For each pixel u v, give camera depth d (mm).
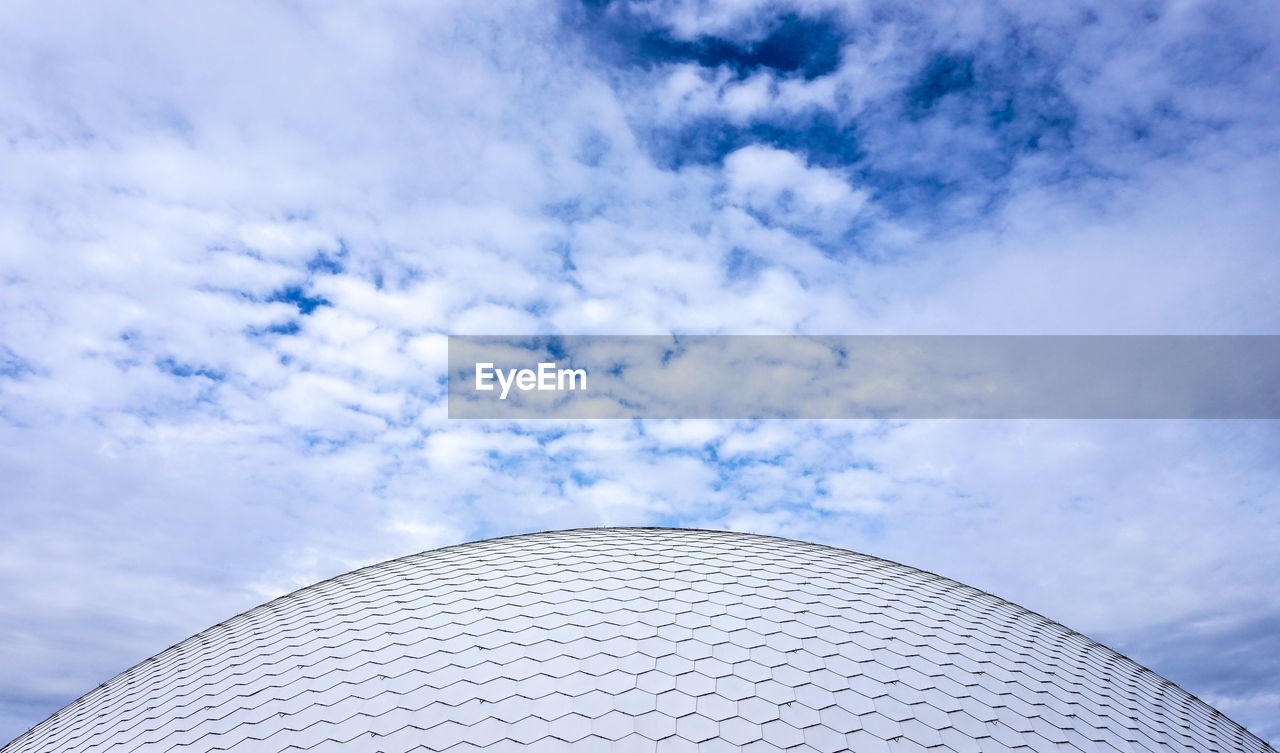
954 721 12234
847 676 12938
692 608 15031
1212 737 15883
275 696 13625
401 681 13047
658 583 16500
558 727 11203
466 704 12016
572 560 18719
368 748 11297
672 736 10938
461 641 14234
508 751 10766
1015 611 19922
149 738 13648
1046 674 15242
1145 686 17406
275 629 17578
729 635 13898
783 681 12484
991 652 15430
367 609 17078
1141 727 14359
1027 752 11961
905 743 11352
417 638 14703
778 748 10812
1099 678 16375
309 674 14148
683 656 13031
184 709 14312
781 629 14344
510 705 11852
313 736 11914
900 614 16281
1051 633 18828
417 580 18859
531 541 22141
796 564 18922
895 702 12398
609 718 11344
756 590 16250
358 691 13023
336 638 15633
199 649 18500
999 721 12633
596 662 12883
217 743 12523
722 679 12391
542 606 15477
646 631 13945
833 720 11609
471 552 21531
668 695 11891
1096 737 13156
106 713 16281
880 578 19094
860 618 15492
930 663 14031
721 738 10930
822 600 16156
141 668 19359
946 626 16234
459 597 16688
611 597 15695
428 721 11711
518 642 13875
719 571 17438
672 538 21469
